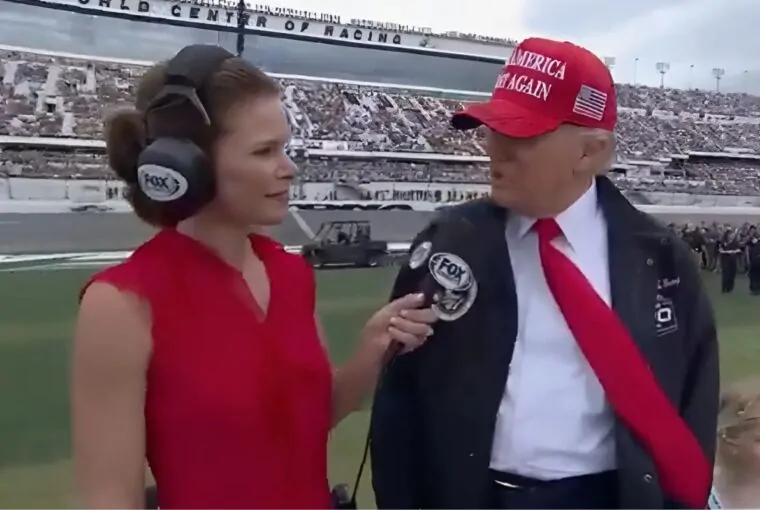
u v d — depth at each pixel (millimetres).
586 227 1616
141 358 1239
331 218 21094
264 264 1491
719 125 25906
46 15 20922
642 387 1480
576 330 1510
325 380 1453
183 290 1286
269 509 1314
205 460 1271
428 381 1648
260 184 1313
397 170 23156
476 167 24031
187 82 1271
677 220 22781
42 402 6766
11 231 17219
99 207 18703
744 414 4289
